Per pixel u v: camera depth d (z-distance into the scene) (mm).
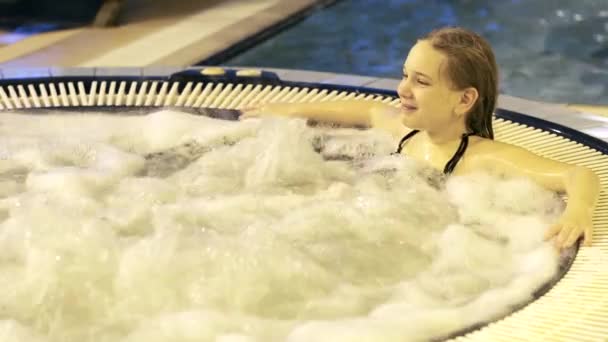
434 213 2252
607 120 2811
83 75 3328
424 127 2393
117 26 5742
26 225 2121
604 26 6004
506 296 1803
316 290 1892
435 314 1725
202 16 5953
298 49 5613
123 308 1839
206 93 3160
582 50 5605
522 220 2191
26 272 1957
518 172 2312
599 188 2219
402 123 2600
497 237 2146
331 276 1947
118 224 2178
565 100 4809
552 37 5852
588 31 5922
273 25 5824
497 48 5707
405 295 1874
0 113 2980
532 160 2316
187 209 2273
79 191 2398
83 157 2678
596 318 1667
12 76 3309
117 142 2805
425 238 2137
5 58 5074
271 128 2688
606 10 6270
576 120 2820
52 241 2047
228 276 1906
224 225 2197
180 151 2729
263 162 2574
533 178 2287
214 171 2559
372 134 2756
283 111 2854
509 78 5160
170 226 2129
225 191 2430
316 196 2363
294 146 2600
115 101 3121
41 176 2492
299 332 1703
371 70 5340
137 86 3244
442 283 1926
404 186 2404
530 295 1804
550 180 2256
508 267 2002
